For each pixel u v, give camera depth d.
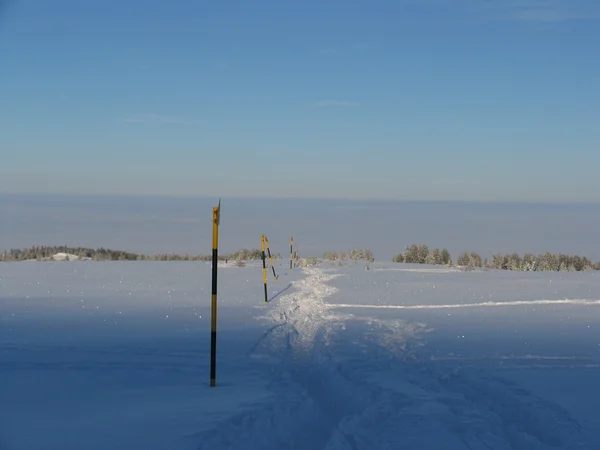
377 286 24.62
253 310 17.62
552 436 6.76
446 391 8.76
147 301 19.34
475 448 6.30
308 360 11.27
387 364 10.61
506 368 10.17
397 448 6.30
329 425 7.44
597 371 9.86
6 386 8.86
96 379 9.41
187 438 6.38
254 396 8.41
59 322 15.14
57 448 6.07
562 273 31.86
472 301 19.73
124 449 6.04
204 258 44.88
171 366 10.52
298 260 39.19
